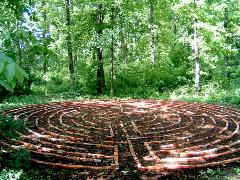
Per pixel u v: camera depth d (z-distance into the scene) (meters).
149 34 25.06
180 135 9.82
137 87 22.69
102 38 19.69
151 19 25.42
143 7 22.38
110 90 22.02
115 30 19.70
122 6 19.41
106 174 6.77
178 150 8.16
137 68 24.34
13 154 7.28
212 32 20.25
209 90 19.97
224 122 11.75
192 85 22.23
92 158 7.60
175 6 19.98
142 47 29.12
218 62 24.33
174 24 32.84
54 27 20.78
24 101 18.00
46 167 7.07
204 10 20.48
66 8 21.75
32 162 7.20
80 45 20.98
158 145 8.77
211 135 9.83
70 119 12.21
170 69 24.47
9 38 2.81
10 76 2.02
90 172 6.86
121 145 8.73
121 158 7.74
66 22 21.27
